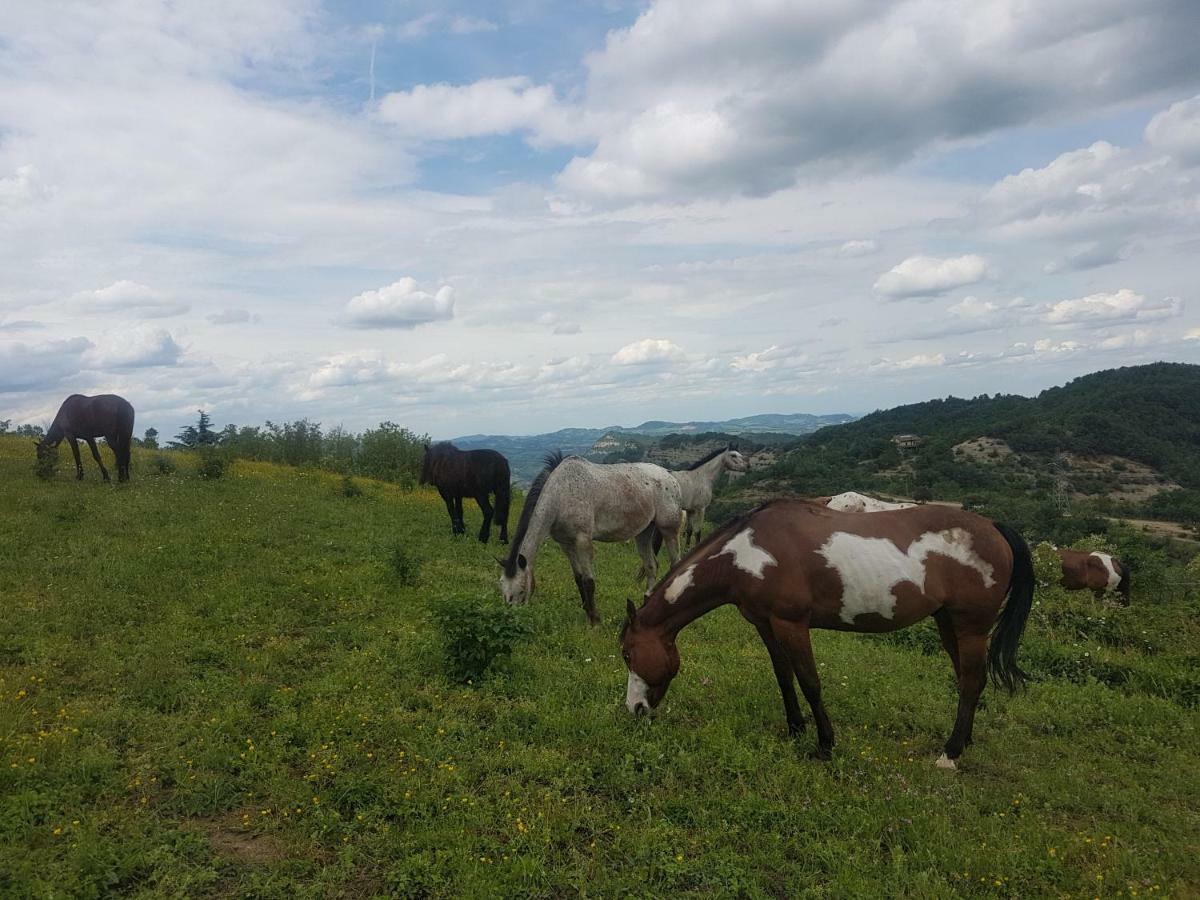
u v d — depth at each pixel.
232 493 15.98
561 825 4.33
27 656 6.41
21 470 16.58
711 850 4.20
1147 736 6.25
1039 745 5.95
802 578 5.45
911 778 5.21
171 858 3.86
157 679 6.07
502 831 4.32
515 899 3.74
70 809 4.24
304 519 13.88
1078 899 3.86
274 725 5.48
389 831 4.23
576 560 8.80
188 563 9.82
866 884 3.89
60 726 5.21
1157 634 9.16
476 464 13.98
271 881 3.76
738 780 4.95
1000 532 5.58
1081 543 13.50
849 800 4.84
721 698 6.54
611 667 7.20
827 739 5.48
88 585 8.41
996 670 5.68
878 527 5.55
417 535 13.95
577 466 8.76
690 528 15.36
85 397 15.78
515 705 6.18
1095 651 8.34
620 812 4.59
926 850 4.24
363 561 11.13
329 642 7.60
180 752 5.00
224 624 7.76
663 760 5.27
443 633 6.83
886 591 5.36
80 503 12.84
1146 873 4.14
